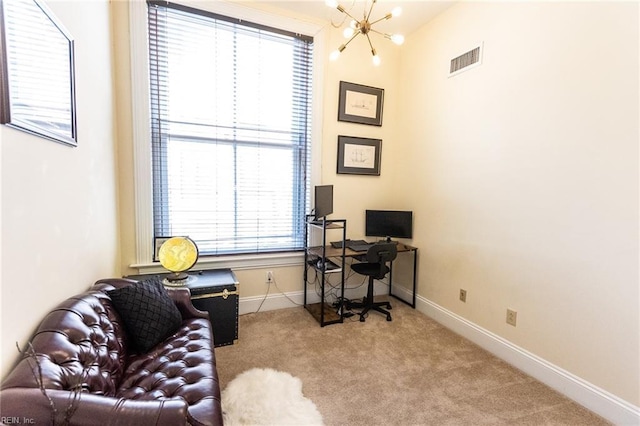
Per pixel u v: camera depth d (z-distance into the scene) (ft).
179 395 4.27
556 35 6.57
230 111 9.41
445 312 9.63
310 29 9.98
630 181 5.46
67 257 5.08
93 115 6.36
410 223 10.97
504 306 7.78
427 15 9.84
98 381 4.09
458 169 9.18
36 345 3.73
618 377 5.64
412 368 7.23
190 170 9.11
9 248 3.51
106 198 7.22
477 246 8.56
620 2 5.54
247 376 6.65
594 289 5.98
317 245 10.83
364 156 11.39
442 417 5.69
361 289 11.94
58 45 4.71
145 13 8.06
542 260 6.90
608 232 5.76
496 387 6.62
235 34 9.21
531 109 7.11
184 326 6.38
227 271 9.11
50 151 4.50
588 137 6.04
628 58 5.45
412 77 11.03
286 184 10.39
